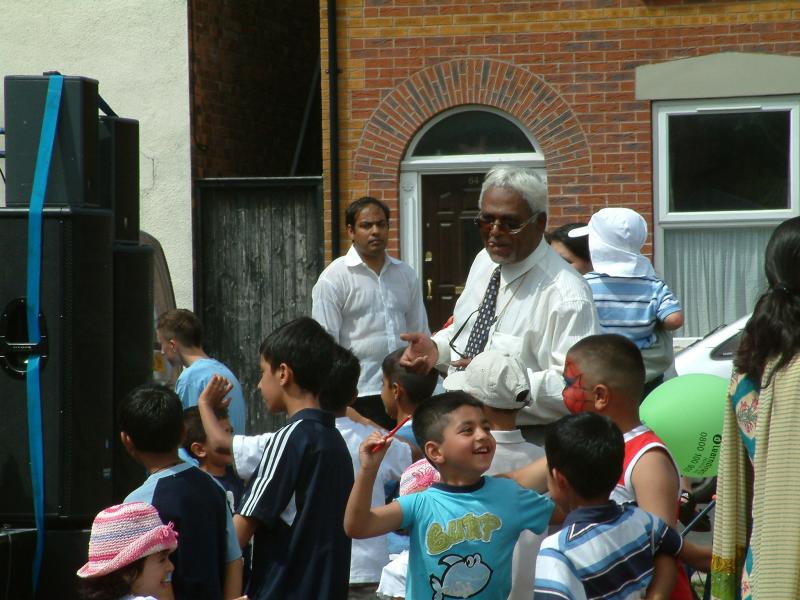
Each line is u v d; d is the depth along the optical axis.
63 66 19.80
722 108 18.36
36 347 8.32
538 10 18.58
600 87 18.50
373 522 6.06
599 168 18.52
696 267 18.62
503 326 8.12
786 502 5.50
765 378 5.66
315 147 22.98
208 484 7.12
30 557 8.27
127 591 6.45
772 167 18.36
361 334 12.86
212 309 19.72
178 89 19.53
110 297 8.67
